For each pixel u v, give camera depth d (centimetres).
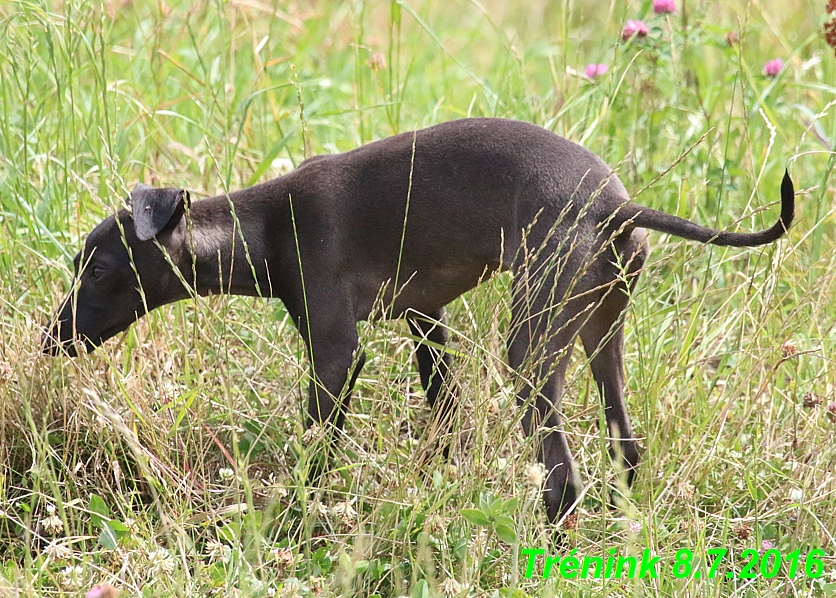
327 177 1069
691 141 1437
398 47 1508
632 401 1159
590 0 2280
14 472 1069
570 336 990
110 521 923
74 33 1408
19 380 1069
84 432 1091
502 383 1048
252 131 1540
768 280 1178
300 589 868
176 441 1061
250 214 1083
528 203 994
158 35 1560
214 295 1205
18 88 1484
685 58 1521
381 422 1091
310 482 1047
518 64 1633
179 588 844
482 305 1155
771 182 1470
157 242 1012
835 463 1016
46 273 1248
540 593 884
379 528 924
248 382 1116
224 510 980
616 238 994
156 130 1473
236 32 1788
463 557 905
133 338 1169
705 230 945
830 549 964
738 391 1066
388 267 1066
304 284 1062
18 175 1298
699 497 1033
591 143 1416
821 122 1572
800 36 1836
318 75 1836
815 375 1181
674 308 1155
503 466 962
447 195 1034
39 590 874
